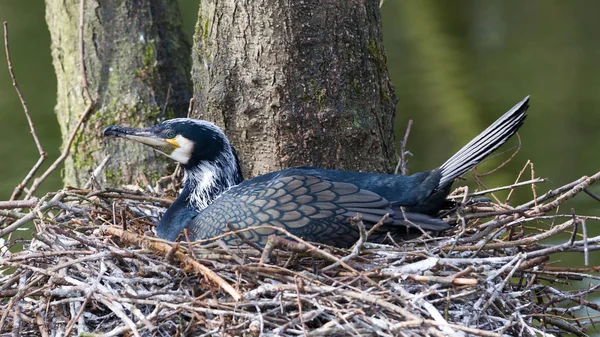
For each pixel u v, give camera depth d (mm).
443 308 8961
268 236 9266
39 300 9320
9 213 10453
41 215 10008
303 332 7891
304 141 11273
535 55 23422
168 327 8828
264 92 11266
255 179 10266
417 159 19094
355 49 11336
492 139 9859
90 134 13758
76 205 10938
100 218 10844
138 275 9188
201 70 11727
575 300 9844
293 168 10406
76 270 9586
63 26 14094
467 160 9883
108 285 9016
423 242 9547
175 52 14070
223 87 11430
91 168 13734
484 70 22719
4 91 21125
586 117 20172
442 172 9961
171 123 11125
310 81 11211
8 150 19375
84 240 9500
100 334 8367
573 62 22984
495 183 17359
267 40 11148
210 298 8922
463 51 23844
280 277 8602
